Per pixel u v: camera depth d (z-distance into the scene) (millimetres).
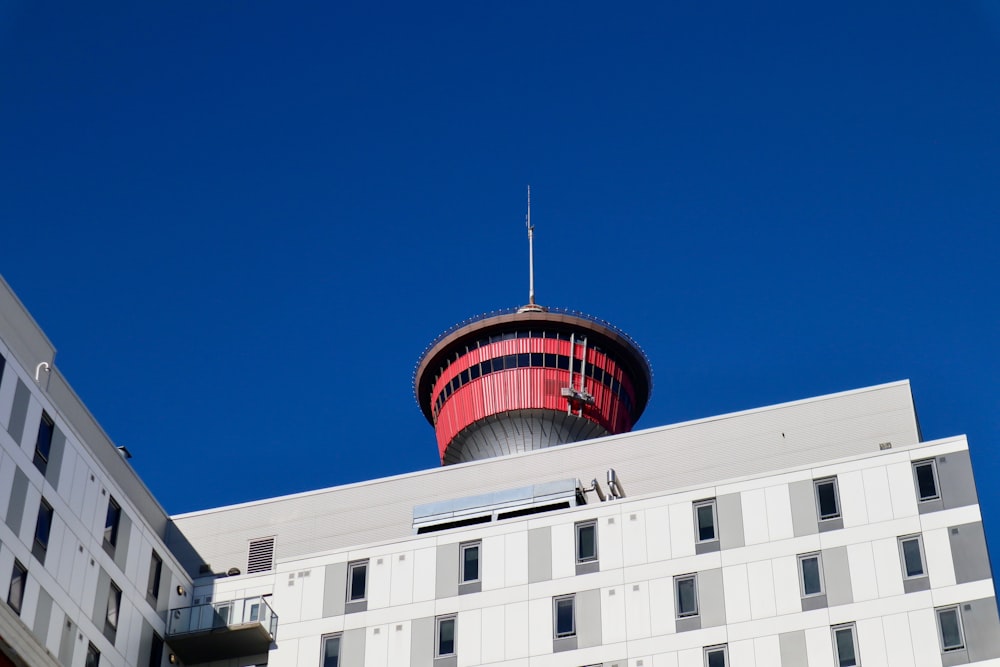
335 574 71062
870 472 66250
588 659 64500
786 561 64750
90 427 75750
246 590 74562
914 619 61375
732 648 63000
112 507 68562
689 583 65500
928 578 62312
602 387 109938
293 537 85000
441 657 66625
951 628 60719
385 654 67500
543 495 74750
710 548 66250
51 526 63000
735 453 80062
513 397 107875
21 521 60812
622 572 66750
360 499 85500
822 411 80125
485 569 68938
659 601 65375
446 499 83688
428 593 68938
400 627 68188
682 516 67750
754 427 80688
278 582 71562
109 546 67500
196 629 70625
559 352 110250
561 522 69438
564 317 110938
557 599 66812
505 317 111312
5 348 62281
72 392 73375
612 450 82312
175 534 86250
